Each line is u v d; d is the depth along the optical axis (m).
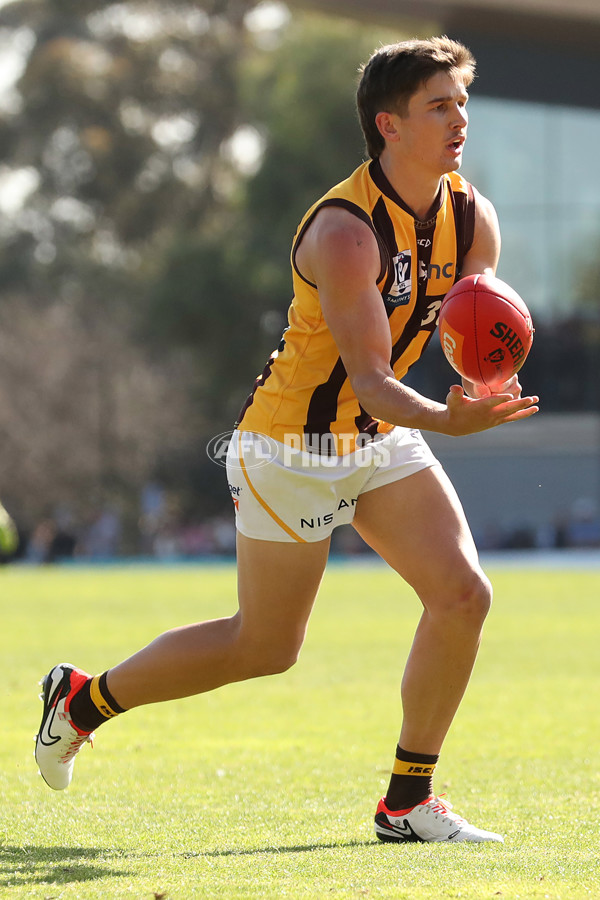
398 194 13.70
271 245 148.38
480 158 124.06
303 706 26.62
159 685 14.91
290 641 14.70
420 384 120.81
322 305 13.41
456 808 16.11
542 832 14.46
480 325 13.24
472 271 14.57
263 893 11.34
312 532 14.27
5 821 15.41
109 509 152.88
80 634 41.34
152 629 42.97
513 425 127.69
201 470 163.88
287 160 147.62
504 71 120.69
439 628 14.02
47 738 15.46
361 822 15.34
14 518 148.88
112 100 191.88
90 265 180.62
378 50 13.84
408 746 14.26
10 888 11.79
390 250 13.67
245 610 14.58
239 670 14.80
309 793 17.33
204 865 12.75
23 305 159.75
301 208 146.50
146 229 190.62
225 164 188.25
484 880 11.88
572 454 127.56
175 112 193.00
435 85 13.37
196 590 63.03
